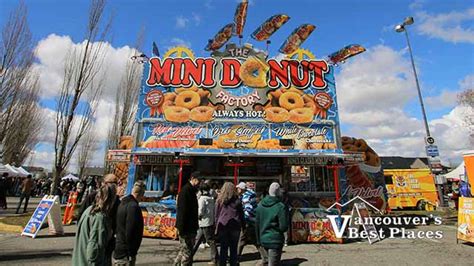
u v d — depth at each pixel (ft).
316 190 39.73
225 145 38.47
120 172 49.08
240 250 25.53
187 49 42.80
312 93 41.50
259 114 40.16
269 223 16.29
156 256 25.38
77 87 49.01
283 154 36.58
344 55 42.65
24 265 21.84
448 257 25.70
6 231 35.29
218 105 40.50
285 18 41.50
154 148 38.04
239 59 42.60
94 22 51.80
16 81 69.87
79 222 13.38
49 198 33.91
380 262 24.11
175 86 41.24
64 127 47.91
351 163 39.22
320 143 39.22
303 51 43.39
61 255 24.72
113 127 81.51
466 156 37.76
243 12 42.39
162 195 38.86
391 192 72.33
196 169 40.75
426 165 144.36
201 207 22.82
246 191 28.02
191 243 18.71
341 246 30.53
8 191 102.78
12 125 88.33
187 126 39.52
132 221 14.26
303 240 31.99
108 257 13.48
